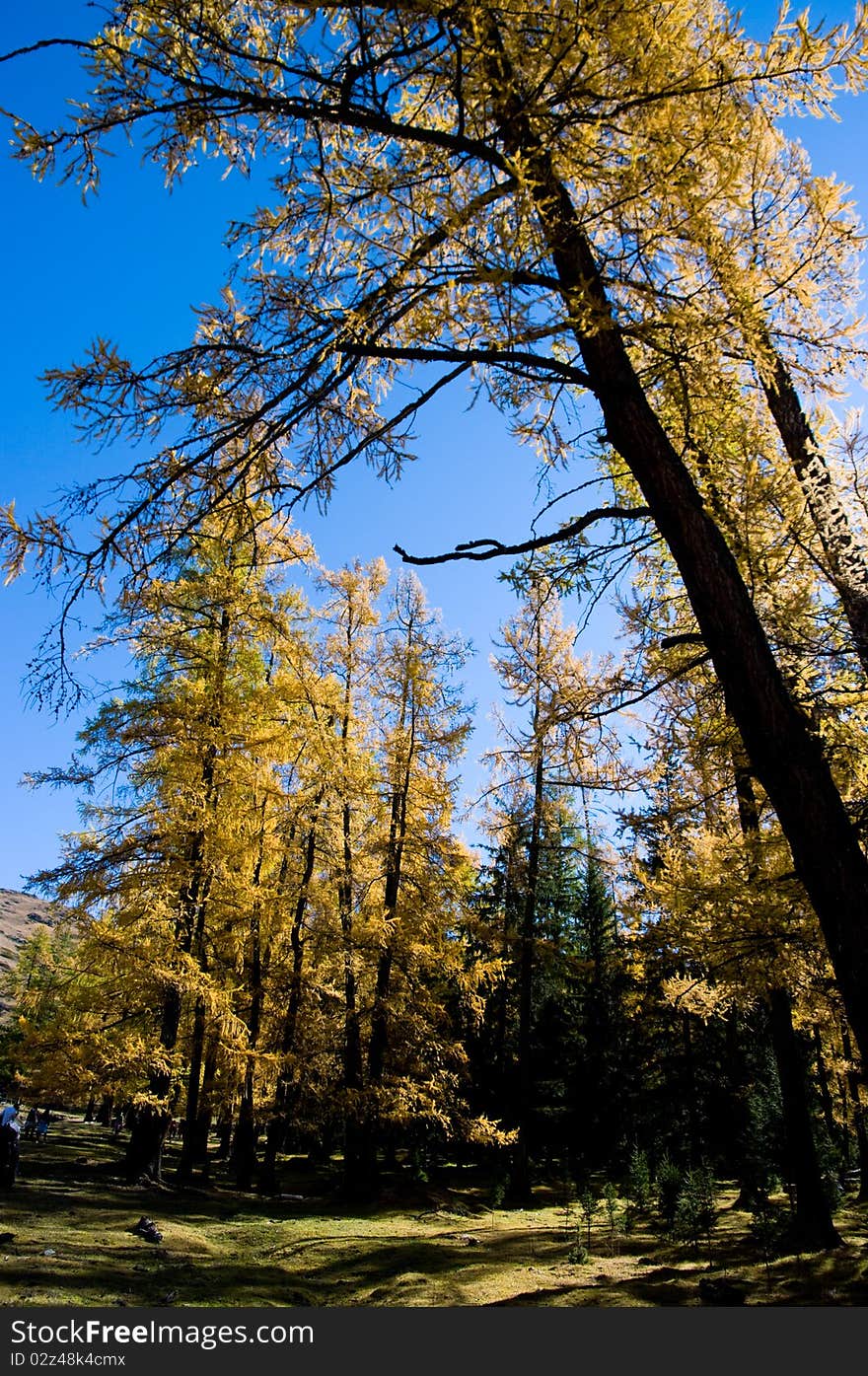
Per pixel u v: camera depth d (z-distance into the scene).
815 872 3.20
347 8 3.35
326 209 3.79
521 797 15.63
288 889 15.33
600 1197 15.59
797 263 4.23
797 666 5.13
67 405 3.51
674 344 3.72
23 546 3.52
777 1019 9.92
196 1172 16.88
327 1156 22.14
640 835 6.21
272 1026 14.55
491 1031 21.78
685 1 3.33
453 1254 9.22
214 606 11.80
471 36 3.21
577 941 21.98
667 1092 20.52
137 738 12.19
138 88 3.29
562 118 3.23
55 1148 17.52
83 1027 11.65
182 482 3.86
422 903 15.60
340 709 15.79
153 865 12.04
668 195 3.32
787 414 6.07
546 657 13.81
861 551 5.22
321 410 4.03
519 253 3.25
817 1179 9.43
